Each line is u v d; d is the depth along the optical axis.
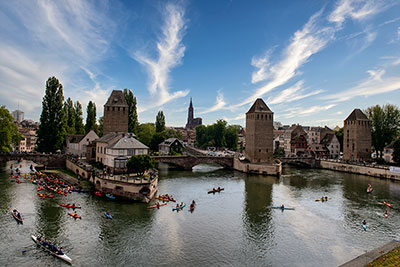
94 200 50.16
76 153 98.25
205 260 30.66
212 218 43.91
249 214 46.31
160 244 34.09
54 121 87.88
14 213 41.00
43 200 49.19
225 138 169.00
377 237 37.75
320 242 36.00
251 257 31.69
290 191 63.25
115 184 52.25
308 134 158.62
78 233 36.31
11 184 60.19
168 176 79.88
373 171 84.88
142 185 50.31
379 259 28.94
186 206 49.56
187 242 34.97
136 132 110.81
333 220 44.03
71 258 30.12
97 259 30.11
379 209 49.78
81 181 61.56
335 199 56.44
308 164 110.62
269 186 68.56
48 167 79.44
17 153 76.06
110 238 35.22
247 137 100.00
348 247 34.69
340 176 85.62
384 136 104.56
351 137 106.50
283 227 40.81
